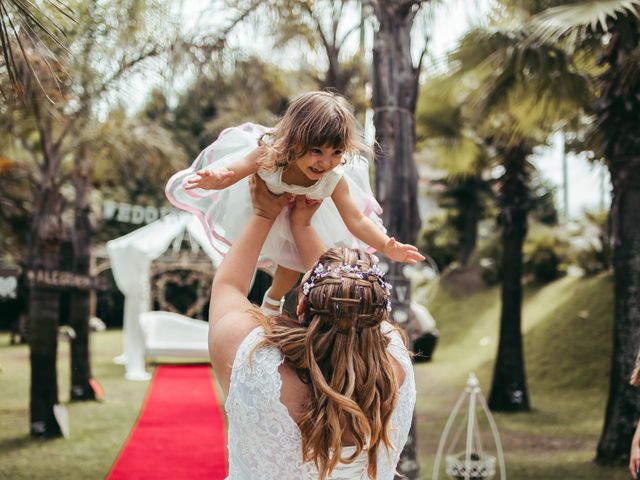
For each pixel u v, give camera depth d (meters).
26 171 7.80
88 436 7.12
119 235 21.70
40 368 6.98
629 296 5.93
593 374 10.24
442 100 9.25
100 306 24.25
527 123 7.97
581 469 6.02
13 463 5.99
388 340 1.50
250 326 1.49
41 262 7.21
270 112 8.40
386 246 1.73
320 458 1.38
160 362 14.55
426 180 20.30
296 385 1.41
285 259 1.90
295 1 5.84
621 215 5.94
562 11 5.50
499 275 16.61
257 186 1.69
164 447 6.70
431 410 9.34
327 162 1.55
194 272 18.06
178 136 18.89
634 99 5.82
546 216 20.31
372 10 4.71
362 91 8.01
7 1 2.47
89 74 5.93
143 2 5.77
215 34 6.18
